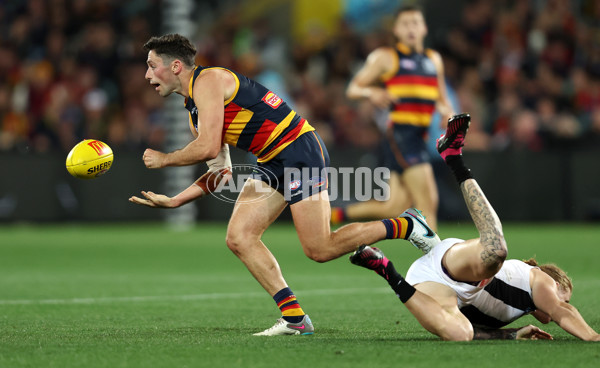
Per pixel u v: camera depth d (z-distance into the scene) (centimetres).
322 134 6594
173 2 5866
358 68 7281
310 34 7656
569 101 6706
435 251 1806
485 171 5984
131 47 7100
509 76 6769
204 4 8262
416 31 3800
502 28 7081
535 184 6050
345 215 4188
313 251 1903
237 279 3231
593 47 7106
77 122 6475
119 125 6347
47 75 6794
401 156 3806
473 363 1466
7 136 6431
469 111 6550
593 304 2425
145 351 1600
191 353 1577
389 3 7906
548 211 6075
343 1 8044
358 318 2200
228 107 1900
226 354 1565
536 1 7300
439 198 5738
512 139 6328
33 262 3888
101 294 2759
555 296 1750
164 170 6041
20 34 7188
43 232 5659
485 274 1731
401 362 1477
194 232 5597
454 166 1800
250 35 7675
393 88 3788
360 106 6481
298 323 1872
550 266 1827
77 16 7294
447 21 7800
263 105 1909
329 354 1557
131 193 6100
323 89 7056
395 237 1878
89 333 1895
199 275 3378
